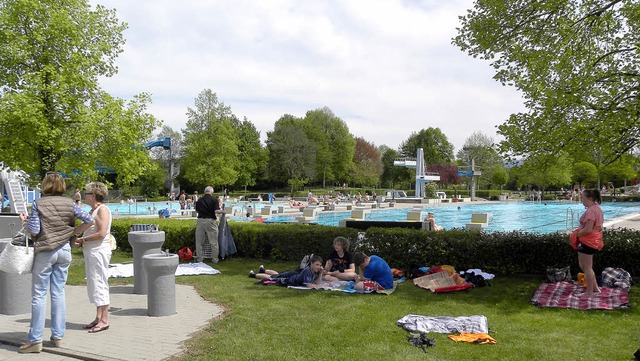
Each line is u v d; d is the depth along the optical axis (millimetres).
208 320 6574
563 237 9258
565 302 7336
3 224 12352
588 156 9398
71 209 5617
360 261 8430
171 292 6922
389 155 98812
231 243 11953
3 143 13406
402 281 9289
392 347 5352
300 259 11406
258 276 9570
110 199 51500
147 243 8422
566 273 8695
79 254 12930
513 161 10055
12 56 13453
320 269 8852
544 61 9469
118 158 15656
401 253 10273
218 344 5477
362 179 84750
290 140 74375
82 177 15641
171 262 6855
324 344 5465
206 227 11641
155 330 6113
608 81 9508
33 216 5324
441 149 95250
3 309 6938
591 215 7387
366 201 49812
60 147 14016
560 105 9008
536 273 9445
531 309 7102
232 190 75875
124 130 15086
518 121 9555
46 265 5406
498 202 53281
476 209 40938
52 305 5516
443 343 5523
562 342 5570
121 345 5516
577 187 58750
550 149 9281
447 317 6469
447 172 78938
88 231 6293
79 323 6465
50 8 13938
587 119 9156
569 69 9523
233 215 30172
